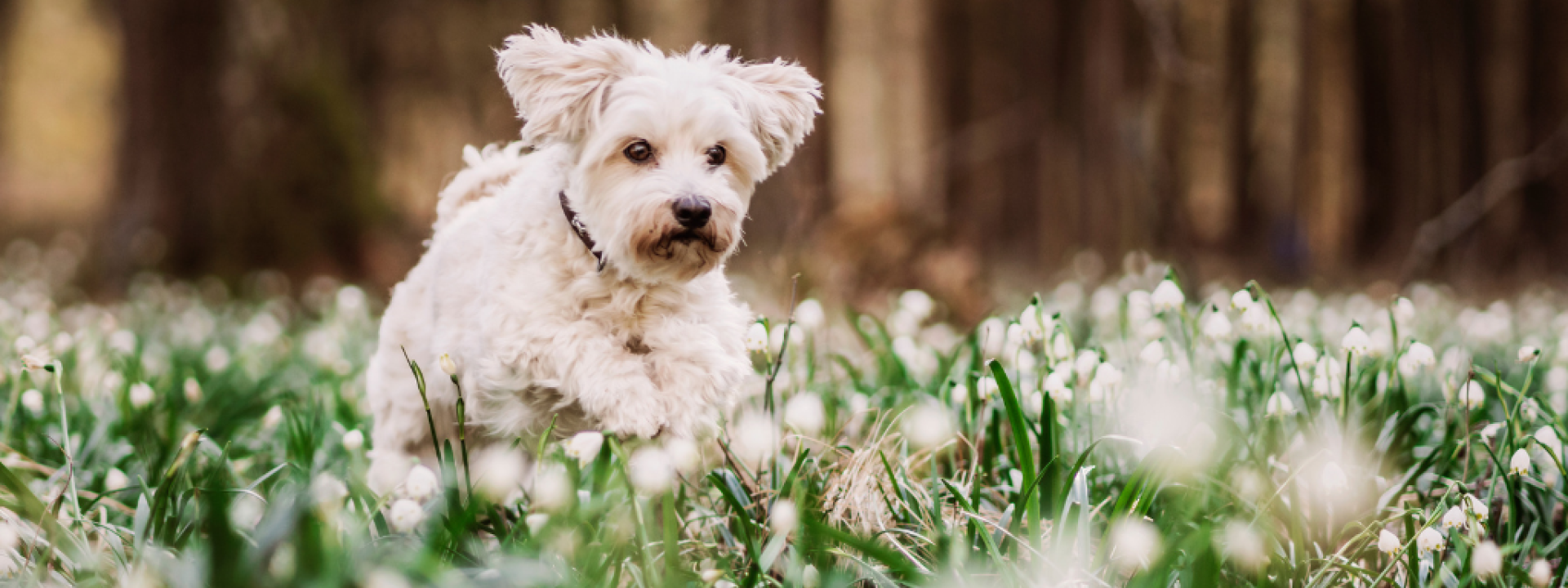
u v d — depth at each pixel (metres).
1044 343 3.77
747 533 2.69
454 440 3.73
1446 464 3.40
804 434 3.73
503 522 2.89
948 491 3.21
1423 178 19.77
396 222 12.80
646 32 18.47
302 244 11.87
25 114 26.02
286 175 11.92
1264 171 19.80
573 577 2.43
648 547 2.53
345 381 5.22
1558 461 2.91
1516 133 19.20
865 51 17.09
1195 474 2.98
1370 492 3.25
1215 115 19.19
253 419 4.69
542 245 3.21
